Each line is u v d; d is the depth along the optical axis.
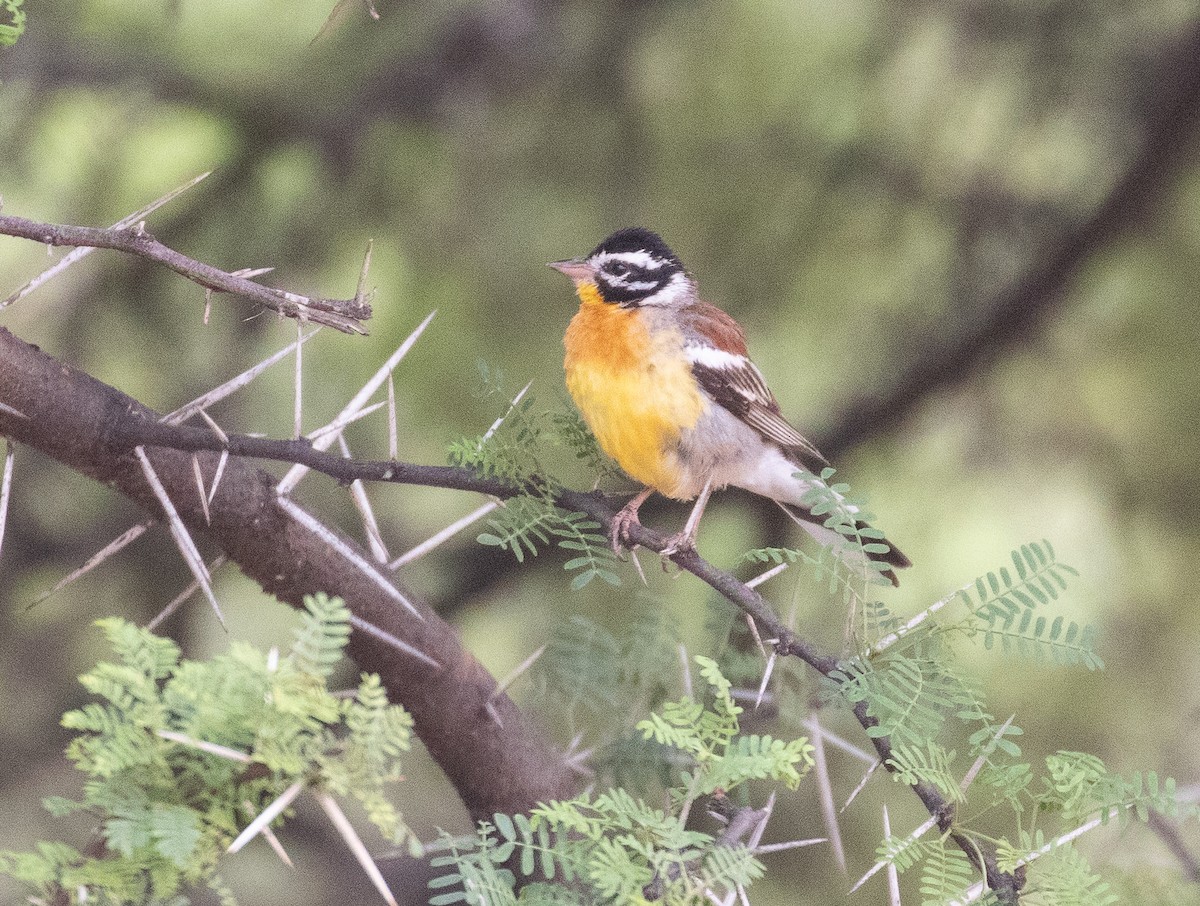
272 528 5.15
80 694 11.80
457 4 11.15
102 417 4.90
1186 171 10.96
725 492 11.40
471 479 5.23
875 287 11.62
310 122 10.88
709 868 3.69
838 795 10.16
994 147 11.46
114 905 3.38
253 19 11.03
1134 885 4.39
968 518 11.93
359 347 11.19
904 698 4.37
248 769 3.50
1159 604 11.69
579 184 11.31
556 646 6.35
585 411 8.78
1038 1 11.38
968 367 11.40
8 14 10.27
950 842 4.64
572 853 3.70
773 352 11.83
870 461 12.09
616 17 11.19
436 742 5.48
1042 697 11.34
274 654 3.52
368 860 3.49
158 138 10.79
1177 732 11.27
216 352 11.10
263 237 10.96
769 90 11.30
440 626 5.43
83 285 10.84
